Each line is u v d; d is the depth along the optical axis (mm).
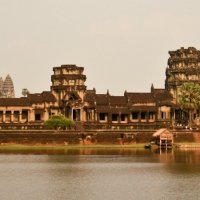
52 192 136500
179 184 145500
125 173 161750
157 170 166750
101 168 170625
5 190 138625
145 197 131875
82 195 133625
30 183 146875
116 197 131875
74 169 168625
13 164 178625
